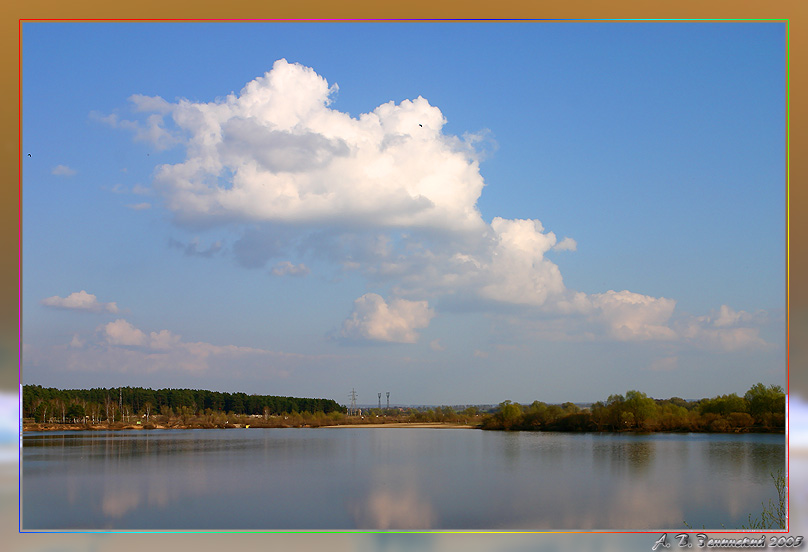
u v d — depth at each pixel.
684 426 121.50
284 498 55.28
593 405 134.25
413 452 96.00
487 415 185.62
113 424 166.38
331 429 176.38
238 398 194.12
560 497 55.00
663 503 51.50
